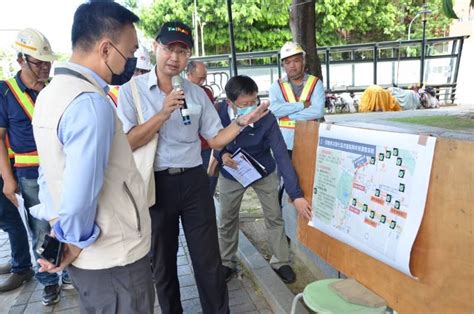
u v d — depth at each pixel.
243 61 14.84
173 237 2.33
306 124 2.24
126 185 1.46
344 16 25.89
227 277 3.12
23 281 3.25
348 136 1.83
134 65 1.54
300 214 2.35
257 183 3.00
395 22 28.36
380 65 16.02
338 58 16.39
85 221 1.30
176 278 2.44
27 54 2.59
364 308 1.69
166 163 2.17
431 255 1.45
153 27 28.12
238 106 2.73
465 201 1.31
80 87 1.32
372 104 14.34
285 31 27.58
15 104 2.70
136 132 1.96
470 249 1.30
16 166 2.79
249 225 4.35
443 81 16.77
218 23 27.77
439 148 1.39
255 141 2.81
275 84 3.76
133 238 1.49
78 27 1.41
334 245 2.04
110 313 1.52
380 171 1.64
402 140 1.52
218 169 3.11
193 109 2.19
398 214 1.55
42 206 1.50
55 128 1.30
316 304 1.74
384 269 1.69
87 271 1.47
